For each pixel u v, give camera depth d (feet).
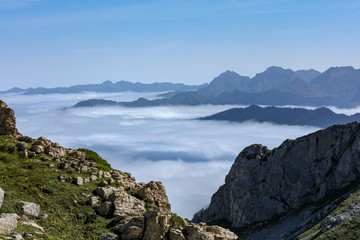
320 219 570.46
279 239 615.57
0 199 155.33
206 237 174.29
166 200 222.69
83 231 176.04
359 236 436.35
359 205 512.22
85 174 234.79
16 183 199.52
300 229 598.34
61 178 218.38
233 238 186.91
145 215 175.94
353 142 647.97
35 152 248.11
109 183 231.09
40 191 200.03
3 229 134.10
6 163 224.94
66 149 278.46
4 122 282.77
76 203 198.08
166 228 174.29
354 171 625.41
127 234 172.76
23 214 169.48
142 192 216.33
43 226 168.25
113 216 191.21
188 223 193.36
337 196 610.24
